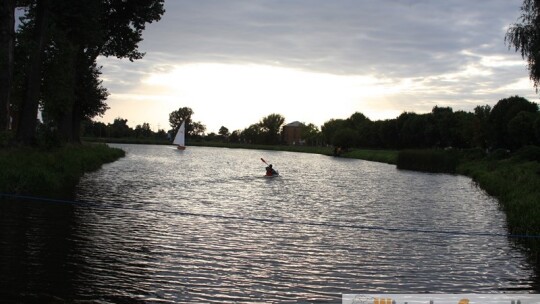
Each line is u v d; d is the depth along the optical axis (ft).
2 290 31.32
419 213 73.20
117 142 472.03
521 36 102.89
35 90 103.81
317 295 33.81
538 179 96.68
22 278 33.71
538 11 101.60
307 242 49.39
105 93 173.27
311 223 60.95
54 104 123.44
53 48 113.29
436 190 111.96
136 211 63.31
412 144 346.33
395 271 40.22
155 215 61.11
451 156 194.39
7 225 49.52
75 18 112.88
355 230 57.11
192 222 57.52
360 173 170.40
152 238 47.52
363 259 43.52
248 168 174.09
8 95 90.68
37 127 132.05
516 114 200.64
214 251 43.80
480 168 167.73
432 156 196.44
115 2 143.02
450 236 55.31
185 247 44.68
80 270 36.17
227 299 32.17
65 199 69.31
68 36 119.44
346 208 76.07
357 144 433.89
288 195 91.91
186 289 33.53
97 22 122.11
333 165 228.22
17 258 38.24
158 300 31.19
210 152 346.95
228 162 213.46
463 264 43.06
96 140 464.24
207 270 38.01
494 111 213.46
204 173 139.74
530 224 56.65
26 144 102.37
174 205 71.00
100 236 47.06
